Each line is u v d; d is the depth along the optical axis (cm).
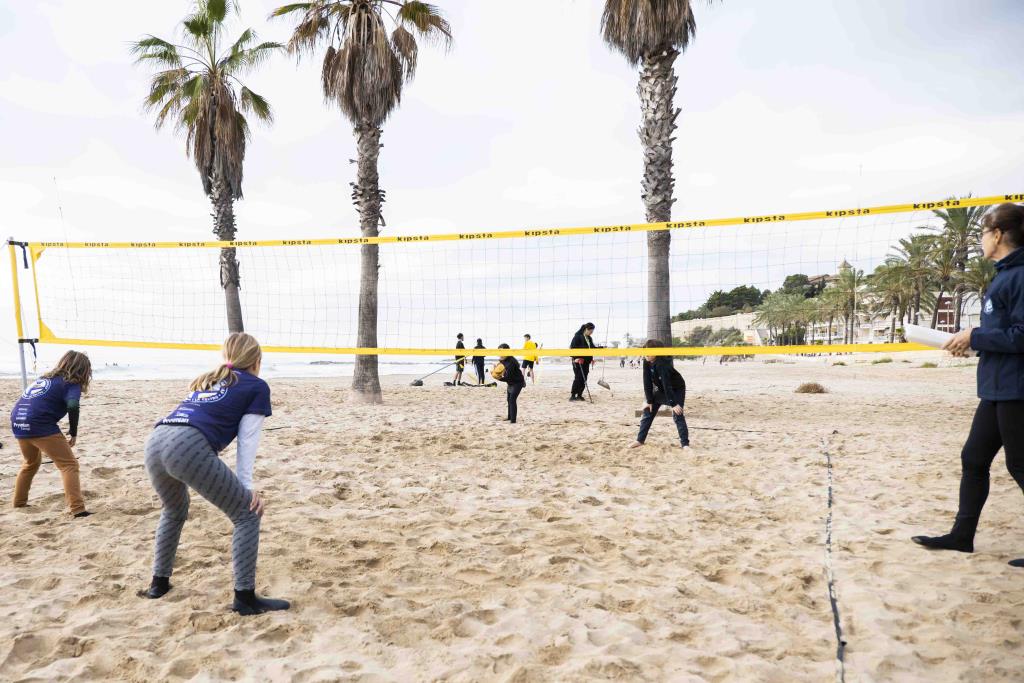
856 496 446
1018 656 219
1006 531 354
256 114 1691
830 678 210
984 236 300
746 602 273
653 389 643
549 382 1845
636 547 346
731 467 555
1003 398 282
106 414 909
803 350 625
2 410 945
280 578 296
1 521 377
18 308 769
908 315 3912
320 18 1159
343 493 459
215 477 246
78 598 271
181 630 245
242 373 264
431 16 1153
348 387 1608
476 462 576
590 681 208
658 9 953
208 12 1583
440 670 216
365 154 1180
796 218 645
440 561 324
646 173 999
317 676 210
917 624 247
